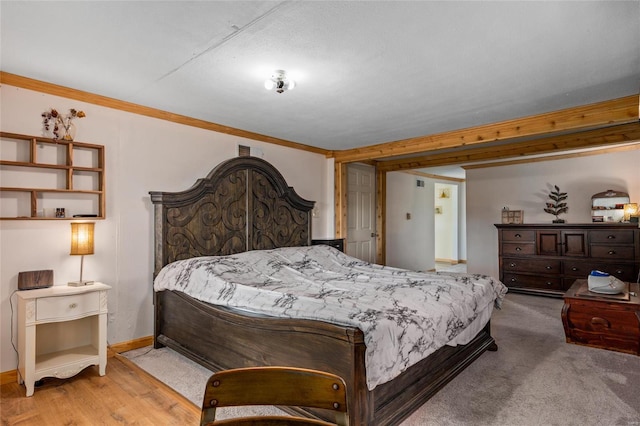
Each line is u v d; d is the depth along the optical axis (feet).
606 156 17.29
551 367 9.27
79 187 9.78
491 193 21.04
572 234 17.02
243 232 13.08
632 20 6.04
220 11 5.82
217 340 8.73
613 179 17.10
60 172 9.46
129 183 10.75
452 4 5.62
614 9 5.72
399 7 5.69
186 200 11.36
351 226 18.74
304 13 5.87
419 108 10.87
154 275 11.00
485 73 8.30
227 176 12.55
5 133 8.45
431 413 7.11
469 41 6.81
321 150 17.15
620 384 8.27
